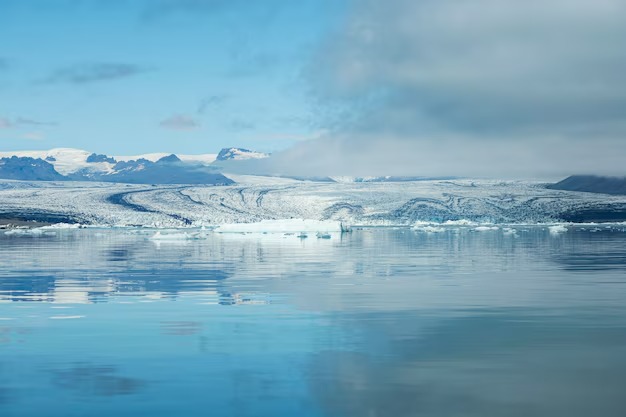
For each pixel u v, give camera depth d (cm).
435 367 1448
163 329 1875
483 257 5088
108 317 2084
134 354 1567
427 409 1173
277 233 12506
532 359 1520
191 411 1161
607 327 1898
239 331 1842
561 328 1888
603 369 1433
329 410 1166
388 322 1983
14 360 1509
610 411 1163
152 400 1219
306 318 2058
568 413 1155
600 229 15738
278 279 3297
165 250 6344
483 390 1280
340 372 1405
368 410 1166
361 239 9706
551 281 3153
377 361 1498
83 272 3722
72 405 1194
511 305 2320
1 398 1233
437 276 3444
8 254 5644
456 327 1902
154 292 2742
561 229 14450
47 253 5812
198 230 17112
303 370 1421
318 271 3784
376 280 3228
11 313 2172
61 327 1908
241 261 4656
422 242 8419
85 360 1510
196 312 2184
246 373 1397
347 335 1786
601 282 3094
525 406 1189
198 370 1422
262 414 1147
